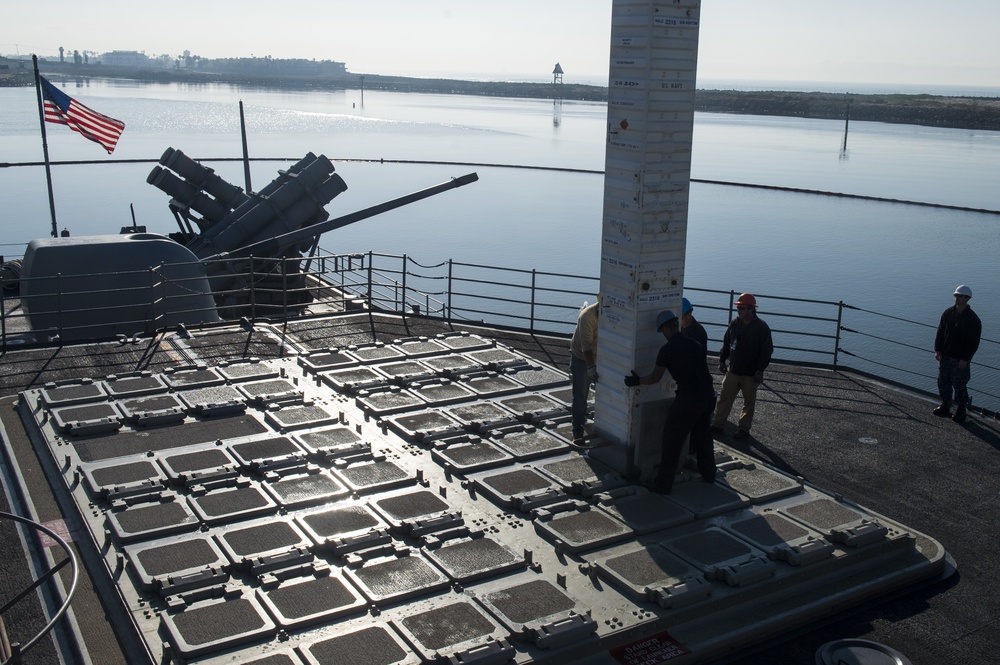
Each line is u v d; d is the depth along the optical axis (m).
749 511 8.21
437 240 57.62
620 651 6.27
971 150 117.94
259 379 11.63
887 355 32.25
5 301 17.77
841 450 10.36
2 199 63.41
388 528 7.57
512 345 14.25
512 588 6.75
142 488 8.08
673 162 8.54
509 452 9.28
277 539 7.30
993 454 10.34
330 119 173.00
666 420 8.43
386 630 6.15
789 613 6.84
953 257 50.00
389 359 12.53
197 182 24.09
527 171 92.06
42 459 9.05
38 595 6.77
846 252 51.06
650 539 7.59
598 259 51.75
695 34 8.35
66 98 22.69
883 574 7.48
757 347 10.25
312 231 19.61
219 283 21.56
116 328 15.43
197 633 6.01
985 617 7.11
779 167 94.75
